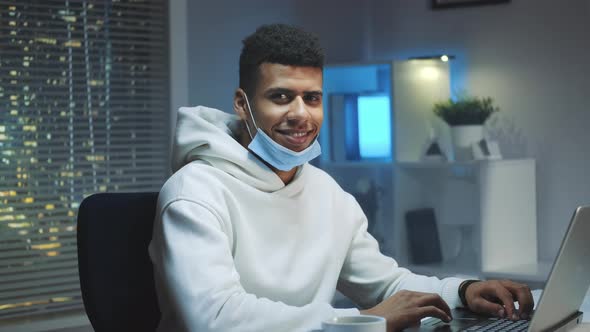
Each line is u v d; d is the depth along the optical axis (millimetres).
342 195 1736
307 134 1508
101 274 1491
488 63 4020
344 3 4348
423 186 3973
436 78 4016
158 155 3754
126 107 3658
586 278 1424
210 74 3863
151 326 1511
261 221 1526
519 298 1542
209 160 1520
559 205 3828
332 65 3977
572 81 3787
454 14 4117
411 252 3875
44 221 3461
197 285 1294
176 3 3703
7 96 3393
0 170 3369
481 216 3580
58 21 3482
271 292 1512
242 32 3990
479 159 3695
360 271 1722
